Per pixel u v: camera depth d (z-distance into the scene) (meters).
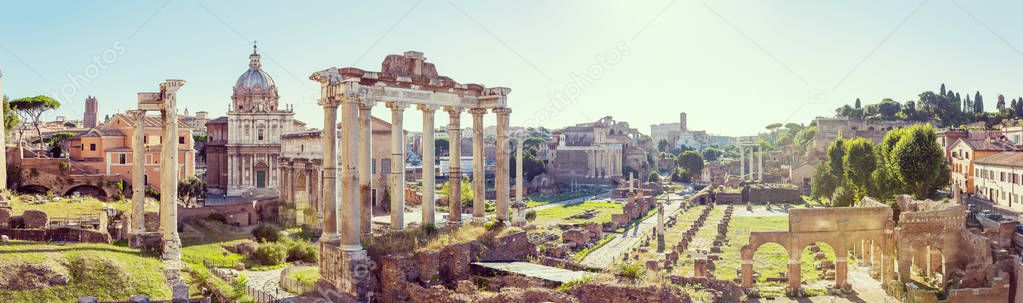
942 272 62.53
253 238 76.12
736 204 170.38
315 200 88.56
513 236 53.03
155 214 75.69
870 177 108.06
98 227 65.31
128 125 112.69
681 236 106.00
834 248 62.94
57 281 41.03
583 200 183.00
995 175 100.19
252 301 43.66
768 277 68.75
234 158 129.50
